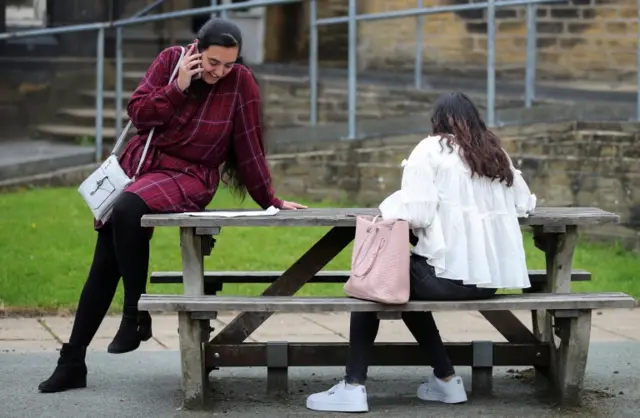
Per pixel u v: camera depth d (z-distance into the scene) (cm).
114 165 755
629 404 757
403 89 1811
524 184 743
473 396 777
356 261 714
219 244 1344
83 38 1861
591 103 1551
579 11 1788
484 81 1820
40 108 1852
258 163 784
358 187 1647
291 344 756
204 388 748
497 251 725
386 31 1861
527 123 1559
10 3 2103
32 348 934
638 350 938
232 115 768
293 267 765
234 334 762
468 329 1028
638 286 1208
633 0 1788
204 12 1717
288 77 1828
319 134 1725
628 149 1453
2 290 1138
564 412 734
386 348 755
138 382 817
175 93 743
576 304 713
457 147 722
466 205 718
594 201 1469
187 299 713
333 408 733
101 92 1794
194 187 762
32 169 1766
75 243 1341
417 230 721
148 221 718
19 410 737
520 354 764
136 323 752
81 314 786
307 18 2102
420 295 714
